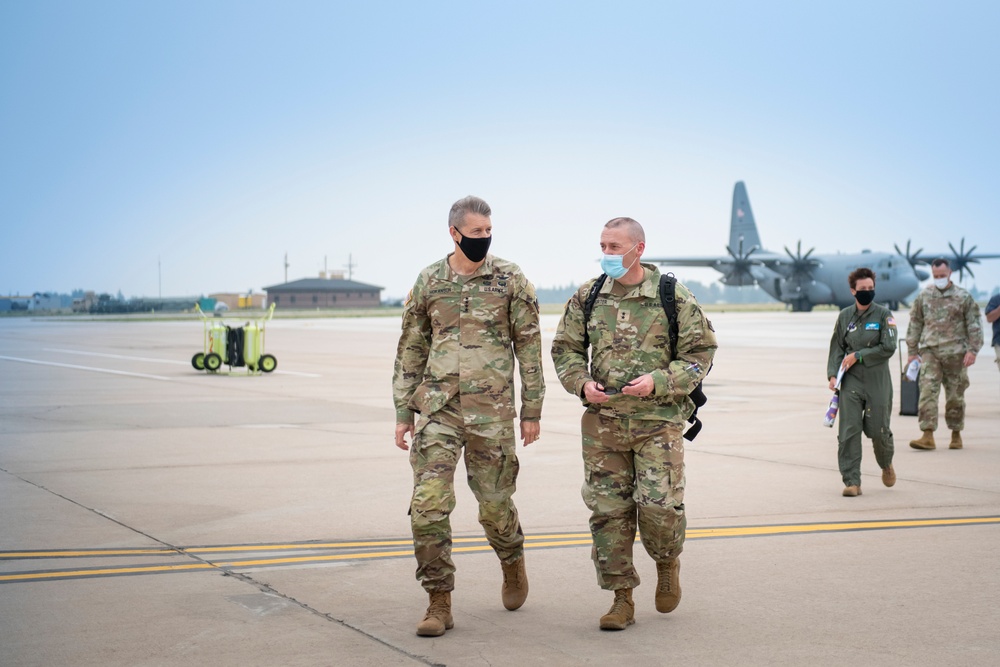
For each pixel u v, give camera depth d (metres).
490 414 4.73
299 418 12.94
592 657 4.16
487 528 4.84
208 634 4.43
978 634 4.40
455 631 4.53
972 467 9.09
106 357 27.14
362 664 4.06
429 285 4.79
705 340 4.73
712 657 4.15
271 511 7.14
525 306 4.80
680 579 5.39
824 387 17.38
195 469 8.95
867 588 5.17
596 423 4.75
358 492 7.87
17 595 5.03
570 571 5.60
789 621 4.63
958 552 5.91
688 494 7.81
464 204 4.68
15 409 13.92
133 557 5.83
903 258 68.75
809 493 7.84
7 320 84.56
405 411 4.86
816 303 77.38
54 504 7.36
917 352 10.08
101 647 4.25
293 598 5.02
